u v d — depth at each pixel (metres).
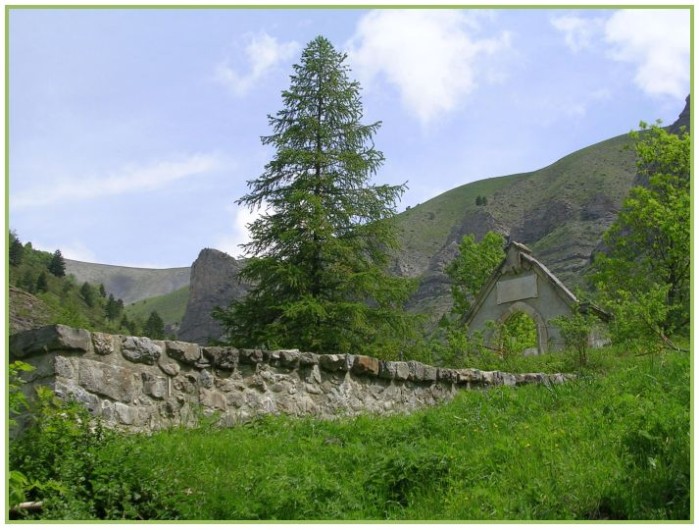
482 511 5.71
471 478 6.45
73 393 7.36
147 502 5.78
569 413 8.42
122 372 7.92
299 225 22.66
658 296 17.22
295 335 20.98
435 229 129.50
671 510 5.50
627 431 6.87
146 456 6.41
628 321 17.23
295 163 22.91
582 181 108.62
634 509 5.52
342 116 23.98
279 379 9.67
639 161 30.28
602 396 9.24
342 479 6.55
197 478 6.20
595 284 28.64
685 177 29.09
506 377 13.09
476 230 115.44
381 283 22.83
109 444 6.60
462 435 8.16
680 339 20.45
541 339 27.41
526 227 108.06
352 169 23.03
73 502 5.49
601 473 6.03
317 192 23.11
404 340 22.44
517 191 122.38
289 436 8.12
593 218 96.12
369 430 8.35
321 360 10.26
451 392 12.15
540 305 27.78
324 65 23.88
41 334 7.43
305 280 21.78
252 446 7.53
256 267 21.88
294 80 23.97
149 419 8.07
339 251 22.28
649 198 27.67
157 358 8.33
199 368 8.78
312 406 9.96
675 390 8.63
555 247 84.25
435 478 6.50
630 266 27.86
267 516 5.71
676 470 5.89
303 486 6.05
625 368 12.09
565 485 5.89
